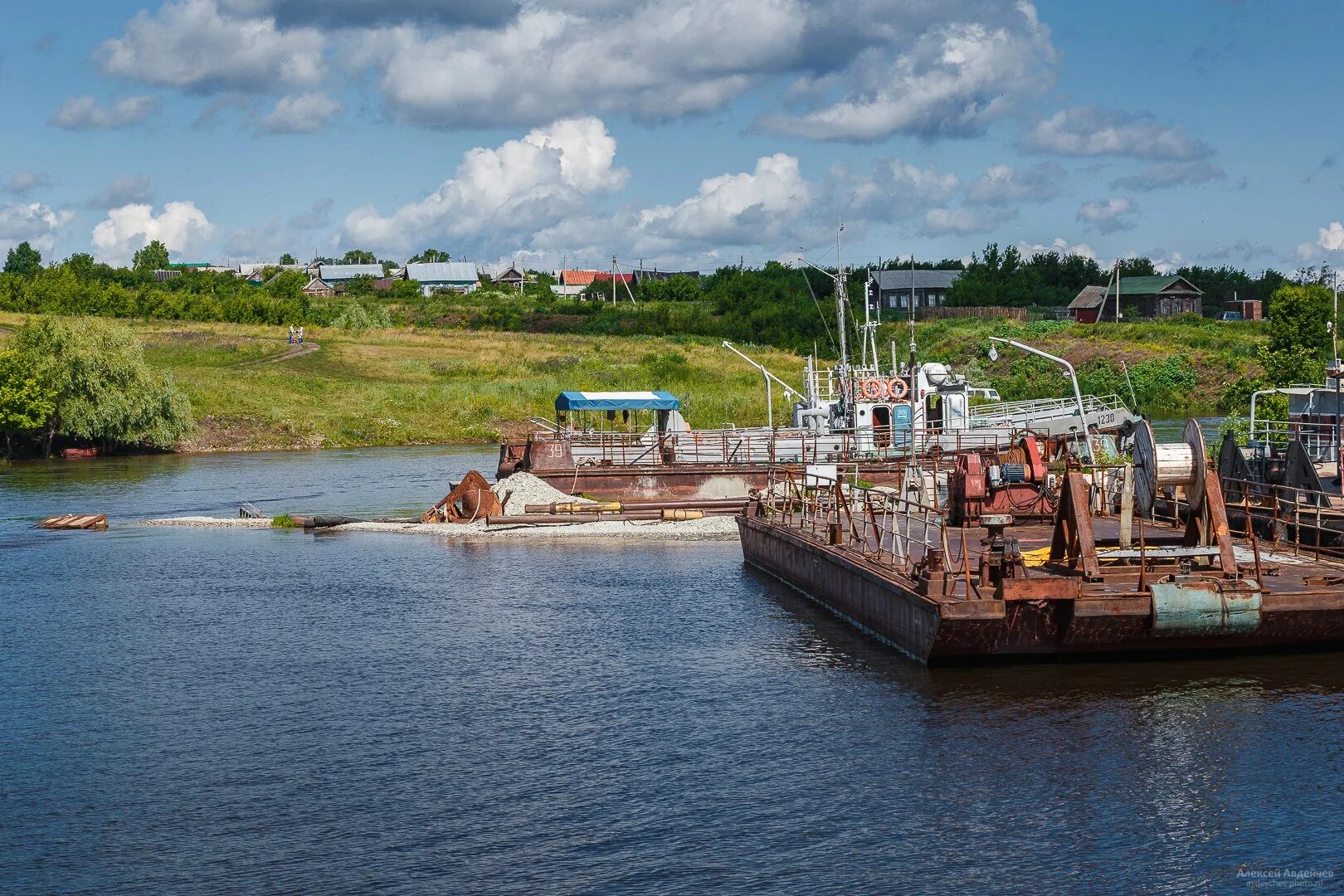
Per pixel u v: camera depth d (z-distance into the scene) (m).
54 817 18.80
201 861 17.23
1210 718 21.34
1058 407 58.16
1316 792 18.55
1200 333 117.75
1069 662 24.17
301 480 67.38
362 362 115.00
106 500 59.28
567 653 27.52
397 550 43.09
